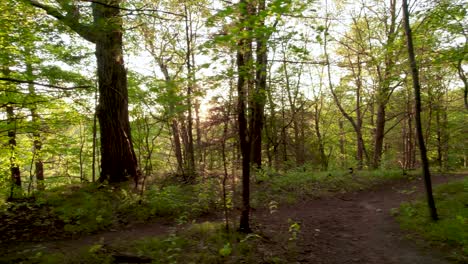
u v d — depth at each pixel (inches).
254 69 219.8
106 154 420.8
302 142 800.3
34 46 418.3
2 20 302.2
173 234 249.4
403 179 517.0
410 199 374.3
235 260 200.7
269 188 434.3
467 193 337.4
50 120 502.6
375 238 262.8
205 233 250.7
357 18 721.6
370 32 697.0
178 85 227.0
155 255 208.7
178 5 354.0
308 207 378.6
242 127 241.3
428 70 538.0
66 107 526.6
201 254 207.9
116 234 274.2
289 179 478.9
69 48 467.2
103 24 267.6
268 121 730.8
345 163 959.6
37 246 240.2
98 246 218.8
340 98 893.8
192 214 329.1
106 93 415.8
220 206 356.2
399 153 1083.3
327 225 303.4
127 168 426.0
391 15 644.1
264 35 194.1
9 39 359.3
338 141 1122.7
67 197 361.4
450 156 955.3
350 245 248.1
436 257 214.7
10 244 246.2
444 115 853.8
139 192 370.3
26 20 327.9
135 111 488.1
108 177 413.7
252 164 535.5
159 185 408.5
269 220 316.8
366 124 1082.1
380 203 382.6
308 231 281.4
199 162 478.3
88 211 316.5
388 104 754.8
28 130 468.4
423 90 668.1
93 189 386.3
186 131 603.5
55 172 763.4
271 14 176.9
